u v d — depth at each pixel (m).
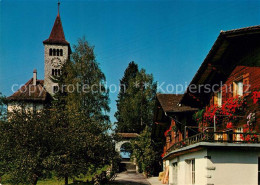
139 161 29.88
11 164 14.89
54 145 15.20
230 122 12.20
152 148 28.70
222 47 12.38
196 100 16.58
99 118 32.03
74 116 17.03
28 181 14.75
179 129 20.12
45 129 15.08
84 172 16.48
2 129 15.08
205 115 14.12
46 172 14.95
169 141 23.94
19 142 14.68
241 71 12.18
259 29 10.66
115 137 18.80
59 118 16.23
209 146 8.77
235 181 8.73
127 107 46.88
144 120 45.97
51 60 60.34
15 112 15.77
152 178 25.97
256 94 10.65
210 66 13.44
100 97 33.31
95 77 33.84
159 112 23.91
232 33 11.43
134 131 47.41
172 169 15.84
